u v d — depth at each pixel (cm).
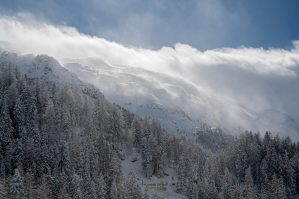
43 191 13200
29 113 18412
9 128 16850
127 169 19800
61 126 18812
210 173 19312
